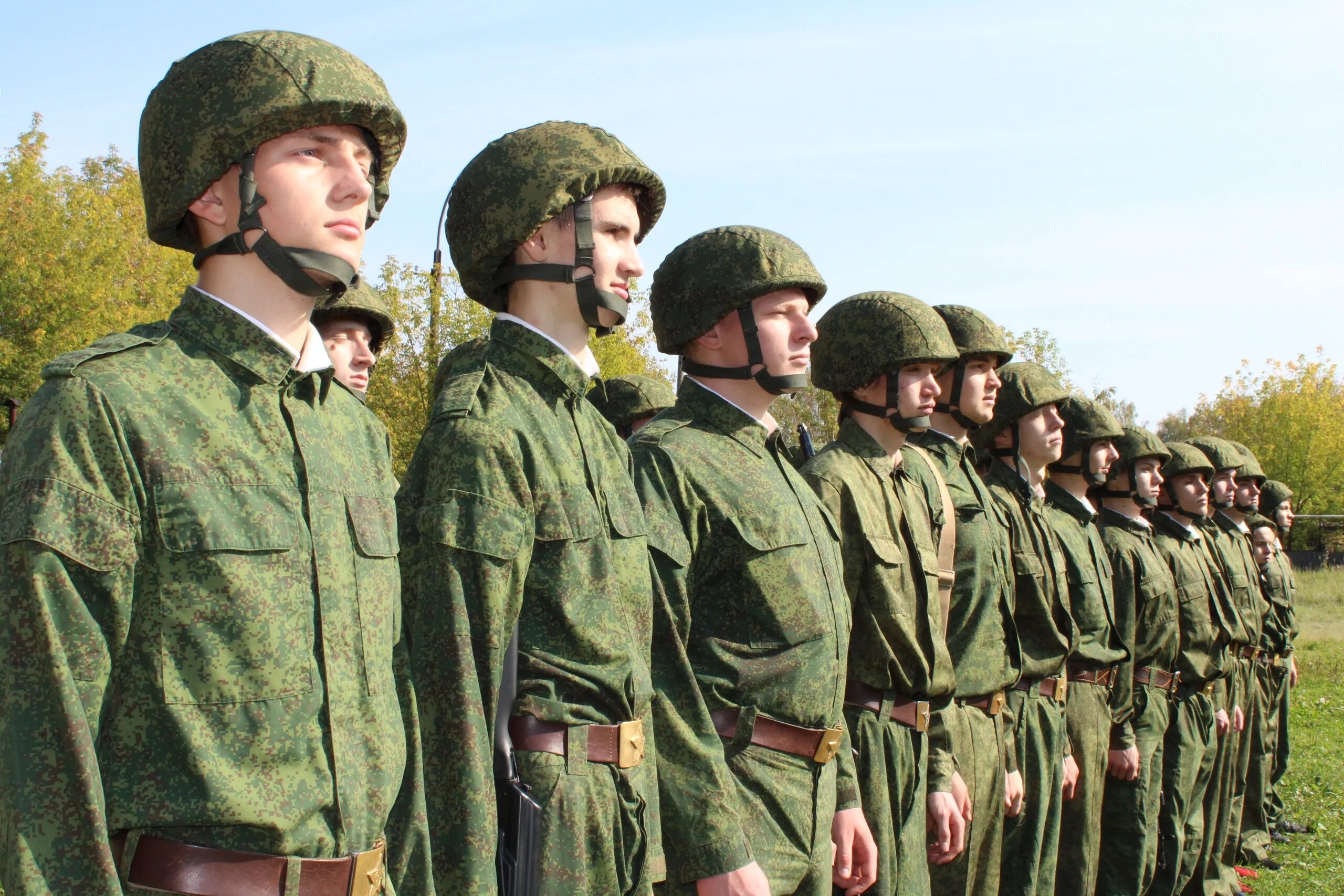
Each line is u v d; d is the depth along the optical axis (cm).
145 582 206
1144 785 733
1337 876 873
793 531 389
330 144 236
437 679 271
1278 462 3938
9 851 186
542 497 293
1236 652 927
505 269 320
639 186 334
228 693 209
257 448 222
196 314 226
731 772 368
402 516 291
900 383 503
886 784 466
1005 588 575
